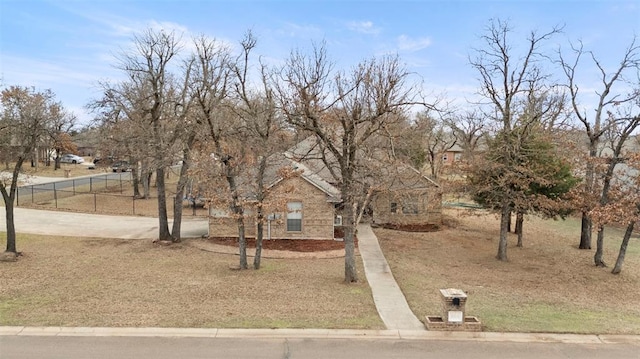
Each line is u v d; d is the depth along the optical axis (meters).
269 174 24.34
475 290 16.31
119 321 11.43
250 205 18.02
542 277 19.02
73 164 74.00
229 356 9.45
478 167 21.14
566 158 21.89
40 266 18.17
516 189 22.80
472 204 38.38
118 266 18.45
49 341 10.10
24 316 11.80
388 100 17.56
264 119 19.58
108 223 28.97
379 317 12.23
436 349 10.05
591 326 11.84
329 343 10.24
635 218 17.20
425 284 16.72
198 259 20.16
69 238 24.08
